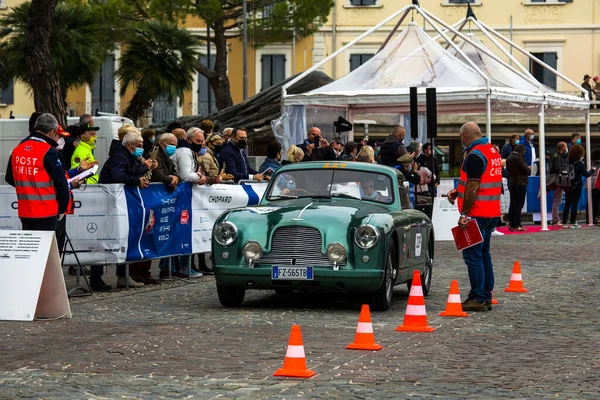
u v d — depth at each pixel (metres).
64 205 15.48
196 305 16.14
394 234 15.50
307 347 12.06
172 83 49.91
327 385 9.84
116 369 10.66
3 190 17.80
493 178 15.53
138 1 55.38
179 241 19.64
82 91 65.31
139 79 49.69
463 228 15.42
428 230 17.62
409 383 9.98
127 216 17.81
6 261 14.48
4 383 9.94
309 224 15.02
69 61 47.56
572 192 37.25
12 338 12.77
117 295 17.41
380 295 15.29
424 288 17.58
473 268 15.56
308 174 16.84
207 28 60.12
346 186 16.64
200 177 19.94
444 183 32.97
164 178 18.97
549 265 23.22
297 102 31.78
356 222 15.08
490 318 14.83
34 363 11.02
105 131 27.83
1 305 14.39
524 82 34.31
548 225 37.91
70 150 19.48
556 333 13.42
